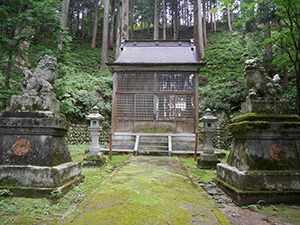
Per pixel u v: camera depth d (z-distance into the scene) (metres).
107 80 14.84
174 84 9.66
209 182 3.86
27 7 6.79
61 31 8.13
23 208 2.41
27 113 3.20
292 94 9.22
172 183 3.56
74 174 3.58
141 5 29.88
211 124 5.68
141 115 9.48
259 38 10.58
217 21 34.00
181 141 8.77
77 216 2.17
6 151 3.08
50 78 3.63
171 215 2.22
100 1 28.30
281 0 5.79
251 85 3.53
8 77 6.55
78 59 18.67
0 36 5.86
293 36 6.18
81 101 11.40
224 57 18.03
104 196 2.82
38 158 3.06
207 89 14.00
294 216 2.30
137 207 2.44
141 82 9.72
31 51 7.02
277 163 2.95
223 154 7.26
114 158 6.92
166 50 10.85
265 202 2.68
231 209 2.53
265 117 3.10
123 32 15.10
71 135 10.25
